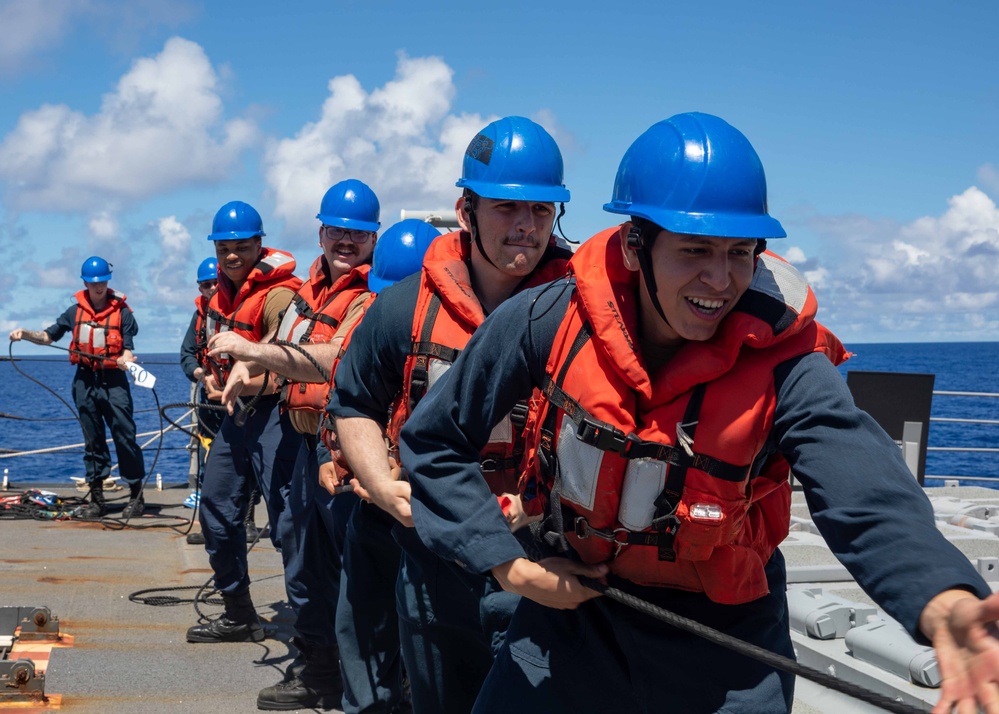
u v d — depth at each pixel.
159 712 4.54
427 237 4.09
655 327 2.02
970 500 6.90
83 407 9.54
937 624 1.51
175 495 10.88
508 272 3.00
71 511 9.60
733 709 2.06
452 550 2.15
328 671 4.56
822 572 4.76
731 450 1.89
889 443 1.78
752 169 1.90
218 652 5.43
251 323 5.50
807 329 1.91
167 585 6.86
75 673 5.02
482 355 2.18
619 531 2.04
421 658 3.11
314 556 4.44
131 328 9.70
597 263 2.02
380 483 2.97
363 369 3.07
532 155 3.00
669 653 2.09
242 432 5.23
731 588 2.03
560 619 2.27
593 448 2.02
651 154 1.95
